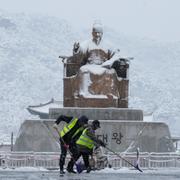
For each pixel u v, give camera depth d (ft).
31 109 469.16
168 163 143.23
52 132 154.71
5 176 91.86
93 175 98.63
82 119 102.01
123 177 93.91
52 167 132.26
